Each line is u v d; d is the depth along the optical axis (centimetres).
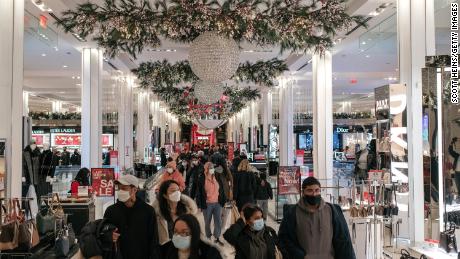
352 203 618
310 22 527
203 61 497
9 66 602
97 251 327
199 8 499
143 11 524
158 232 384
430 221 589
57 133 2542
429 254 530
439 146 570
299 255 333
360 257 530
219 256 296
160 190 400
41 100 3091
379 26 1010
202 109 1928
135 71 1096
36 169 1003
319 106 1221
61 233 590
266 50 1168
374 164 1258
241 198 816
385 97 707
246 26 514
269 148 2216
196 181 855
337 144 2820
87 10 523
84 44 1177
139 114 2475
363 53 1402
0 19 597
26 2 807
